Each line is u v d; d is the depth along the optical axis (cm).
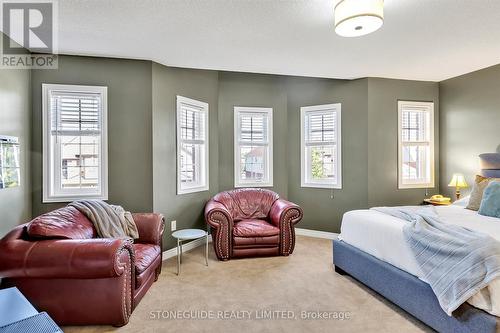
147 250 265
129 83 330
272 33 264
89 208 259
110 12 224
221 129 438
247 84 449
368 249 261
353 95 421
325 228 444
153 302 240
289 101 466
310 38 276
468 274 163
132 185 331
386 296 233
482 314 157
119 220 274
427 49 307
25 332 135
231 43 287
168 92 361
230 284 276
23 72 289
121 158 328
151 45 290
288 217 357
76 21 239
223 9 221
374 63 352
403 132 434
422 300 196
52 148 313
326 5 216
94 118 326
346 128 428
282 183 466
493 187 266
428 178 438
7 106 262
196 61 340
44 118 307
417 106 430
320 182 451
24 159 290
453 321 173
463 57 332
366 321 210
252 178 460
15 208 272
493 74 362
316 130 454
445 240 188
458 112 408
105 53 312
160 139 348
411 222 230
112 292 201
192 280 285
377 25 206
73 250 191
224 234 341
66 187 320
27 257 187
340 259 298
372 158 412
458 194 388
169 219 361
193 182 409
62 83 313
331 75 402
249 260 344
